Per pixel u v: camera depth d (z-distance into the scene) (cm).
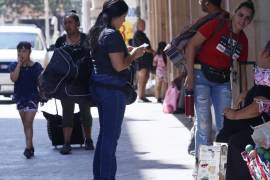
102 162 1132
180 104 2325
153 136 1822
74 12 1522
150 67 2816
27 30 3072
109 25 1140
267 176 841
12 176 1339
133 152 1577
